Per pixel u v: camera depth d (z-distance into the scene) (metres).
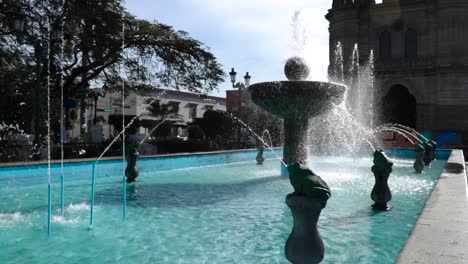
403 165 16.78
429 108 38.44
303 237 3.12
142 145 26.00
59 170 11.77
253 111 33.62
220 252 4.70
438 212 4.33
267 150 23.77
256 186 10.45
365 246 4.86
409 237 3.37
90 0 22.88
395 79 39.94
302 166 3.20
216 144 30.17
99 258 4.49
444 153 20.56
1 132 23.41
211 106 72.06
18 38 20.62
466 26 36.97
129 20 25.83
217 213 7.01
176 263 4.30
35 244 5.05
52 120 24.92
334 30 42.81
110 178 12.50
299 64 11.97
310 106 11.14
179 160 15.91
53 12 22.27
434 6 38.44
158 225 6.09
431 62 38.41
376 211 6.96
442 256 2.89
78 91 29.28
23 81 22.17
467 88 36.62
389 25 40.47
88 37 23.58
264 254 4.62
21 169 10.77
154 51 27.70
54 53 22.23
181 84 29.48
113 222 6.31
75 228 5.90
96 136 31.78
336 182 10.93
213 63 28.62
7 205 7.87
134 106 57.81
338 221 6.19
